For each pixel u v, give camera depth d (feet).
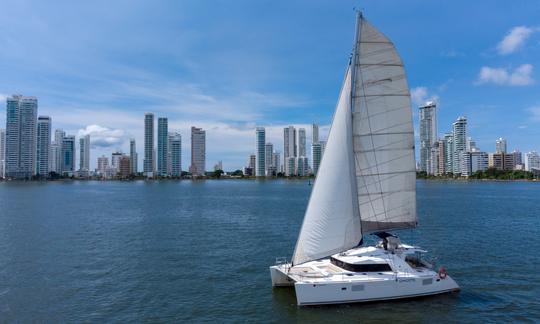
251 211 343.46
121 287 123.44
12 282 128.67
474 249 176.45
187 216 306.55
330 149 107.55
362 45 107.14
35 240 199.93
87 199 486.38
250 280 130.00
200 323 96.27
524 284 124.98
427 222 262.06
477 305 106.01
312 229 107.24
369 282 103.09
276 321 96.32
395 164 111.24
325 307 101.81
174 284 126.31
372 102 108.58
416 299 108.06
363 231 110.63
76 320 98.12
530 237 206.39
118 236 212.84
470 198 480.23
